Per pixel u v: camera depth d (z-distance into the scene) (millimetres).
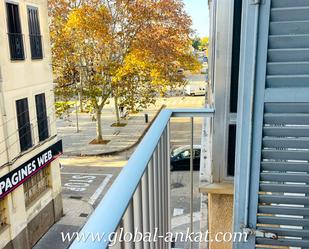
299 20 1234
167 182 1887
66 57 14539
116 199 843
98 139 15906
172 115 2090
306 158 1356
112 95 16469
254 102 1326
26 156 7336
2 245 6480
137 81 15492
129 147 15031
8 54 6691
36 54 7730
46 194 8289
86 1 14062
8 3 6711
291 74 1283
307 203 1420
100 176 11867
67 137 16875
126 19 14500
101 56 14781
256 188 1430
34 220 7699
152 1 14547
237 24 1996
